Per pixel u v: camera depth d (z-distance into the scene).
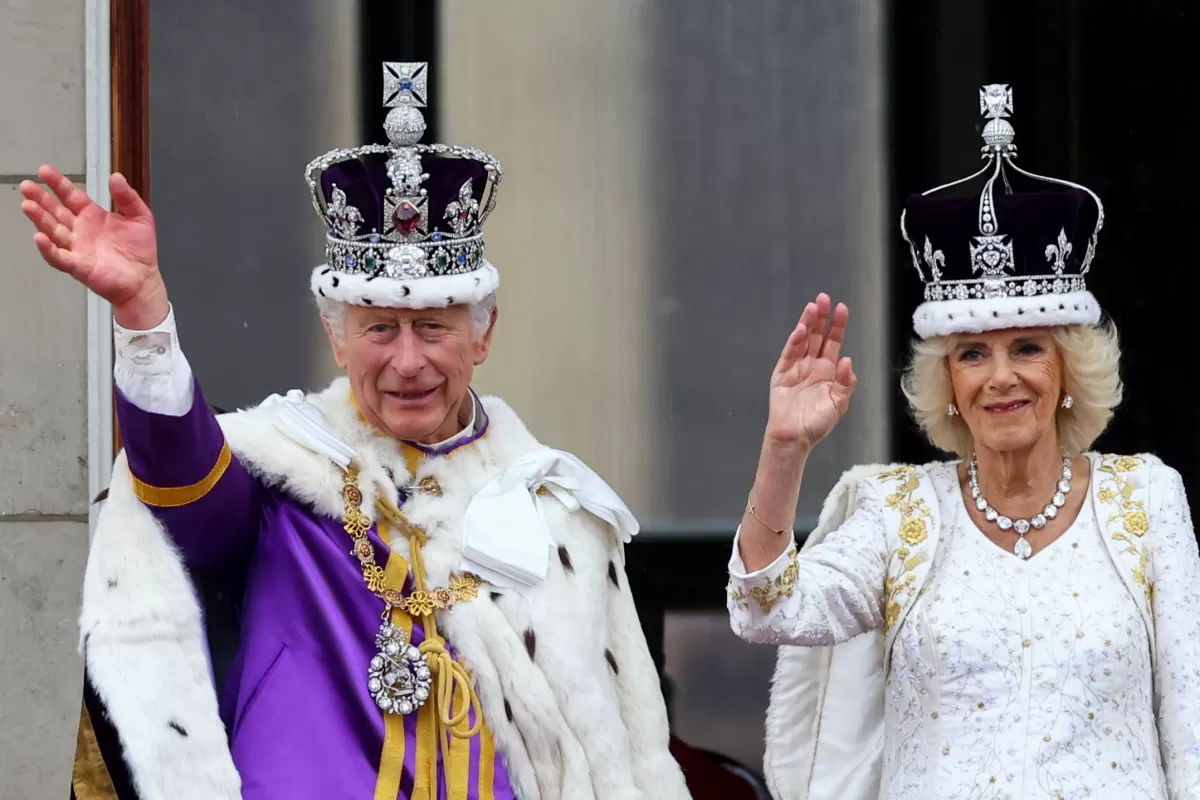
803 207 16.38
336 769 10.52
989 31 16.33
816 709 12.74
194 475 10.55
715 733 16.03
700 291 16.36
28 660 14.49
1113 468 11.49
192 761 10.37
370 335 11.09
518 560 11.12
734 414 16.38
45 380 14.50
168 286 15.66
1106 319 16.36
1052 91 16.36
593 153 16.28
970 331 11.37
